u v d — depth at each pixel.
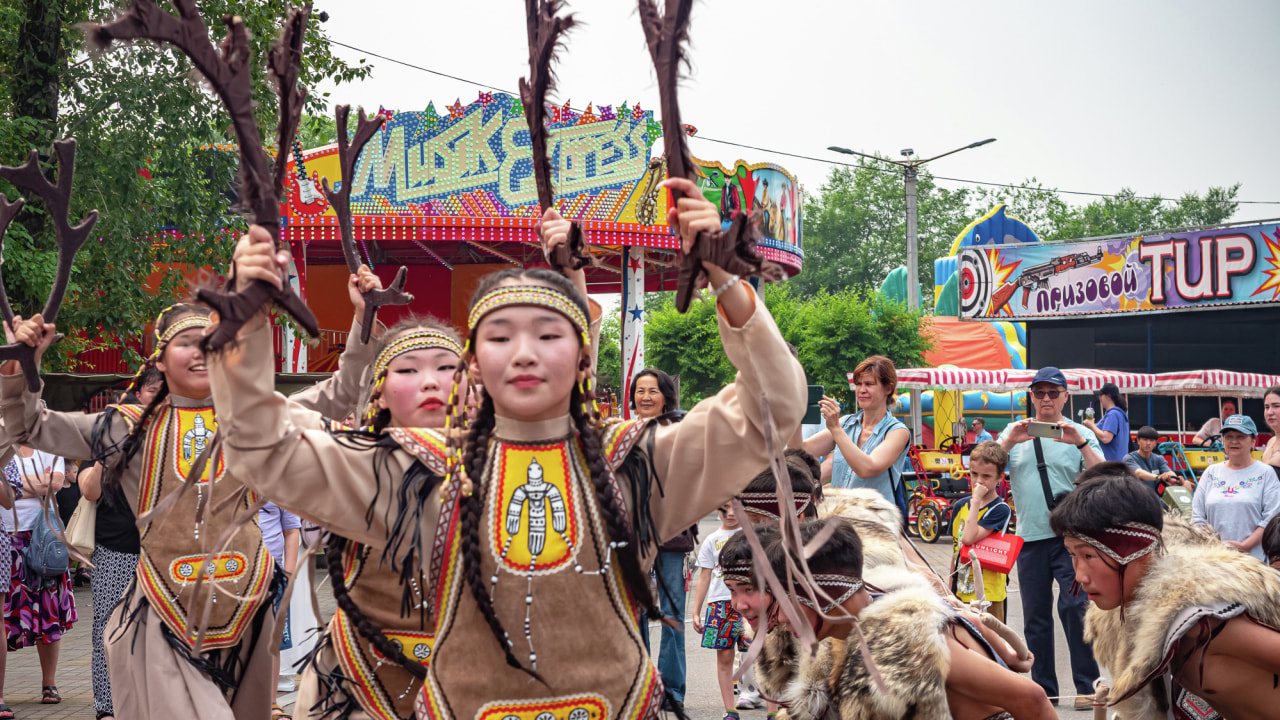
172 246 11.65
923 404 27.22
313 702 2.97
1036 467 6.16
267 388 1.94
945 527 15.70
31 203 10.53
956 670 2.72
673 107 1.89
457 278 20.50
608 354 31.06
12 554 6.46
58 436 4.00
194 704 3.75
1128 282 22.28
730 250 1.86
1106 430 9.37
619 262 18.23
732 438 2.04
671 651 5.72
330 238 13.84
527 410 2.01
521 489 2.04
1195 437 19.52
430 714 2.01
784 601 2.05
